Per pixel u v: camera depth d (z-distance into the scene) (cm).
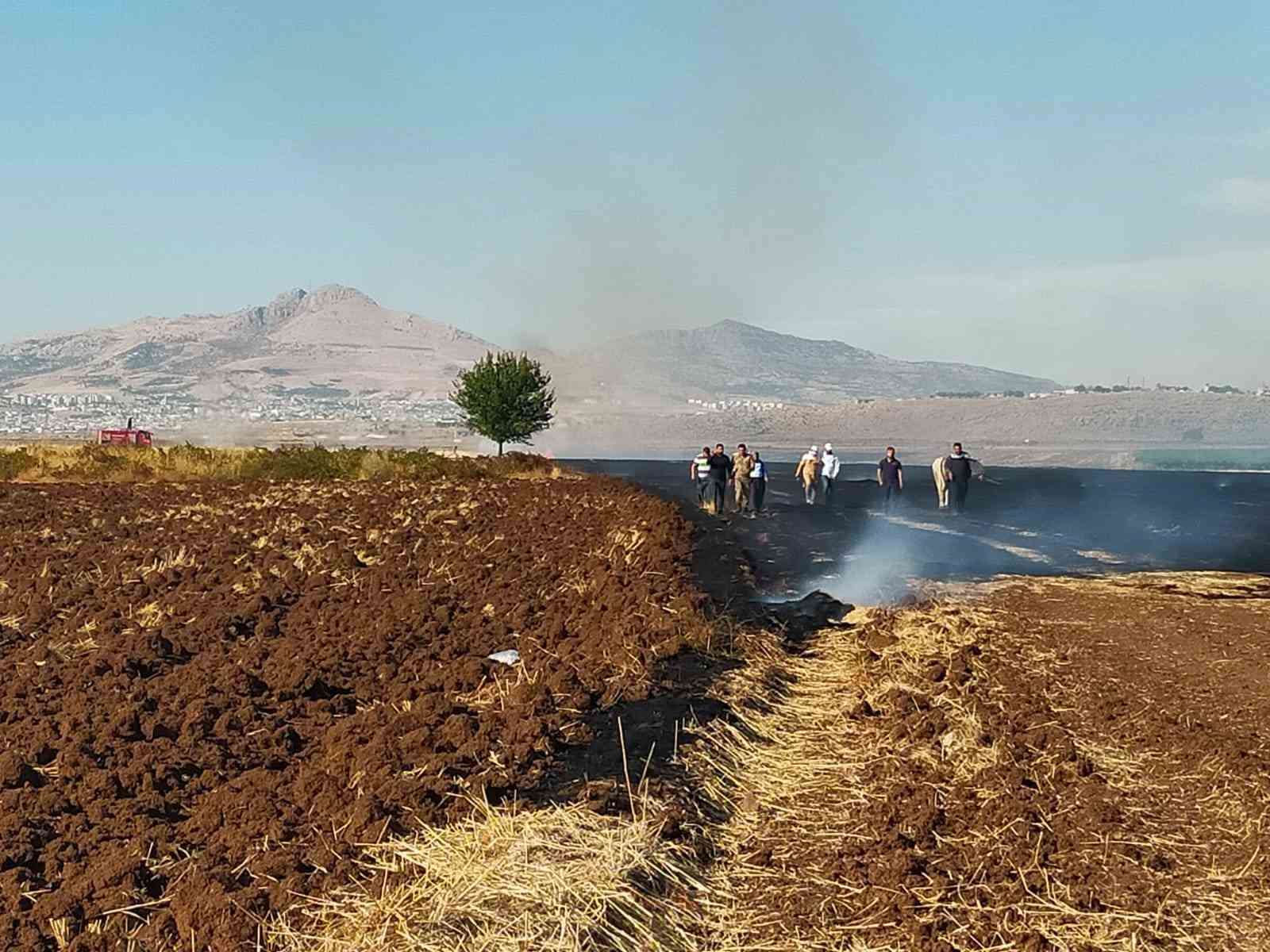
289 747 1080
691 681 1307
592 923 718
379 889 758
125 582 1962
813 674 1448
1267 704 1261
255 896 753
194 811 926
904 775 1029
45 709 1188
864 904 786
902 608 1858
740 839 903
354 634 1566
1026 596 2009
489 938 690
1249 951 722
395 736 1074
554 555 2284
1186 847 873
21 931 723
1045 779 1011
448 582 1989
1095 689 1323
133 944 714
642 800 910
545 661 1395
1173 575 2291
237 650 1475
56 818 889
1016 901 781
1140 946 724
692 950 731
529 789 941
